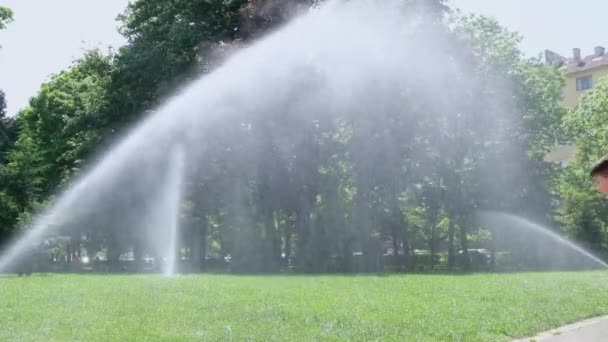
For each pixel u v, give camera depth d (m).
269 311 14.73
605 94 56.91
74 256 52.56
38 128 60.31
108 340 11.17
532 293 18.97
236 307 15.49
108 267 44.72
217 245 58.22
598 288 20.72
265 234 43.09
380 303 16.41
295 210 43.53
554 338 11.95
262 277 27.94
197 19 44.44
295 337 11.55
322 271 37.81
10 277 29.69
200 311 14.84
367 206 43.62
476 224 48.69
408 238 51.16
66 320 13.35
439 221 51.62
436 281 24.41
